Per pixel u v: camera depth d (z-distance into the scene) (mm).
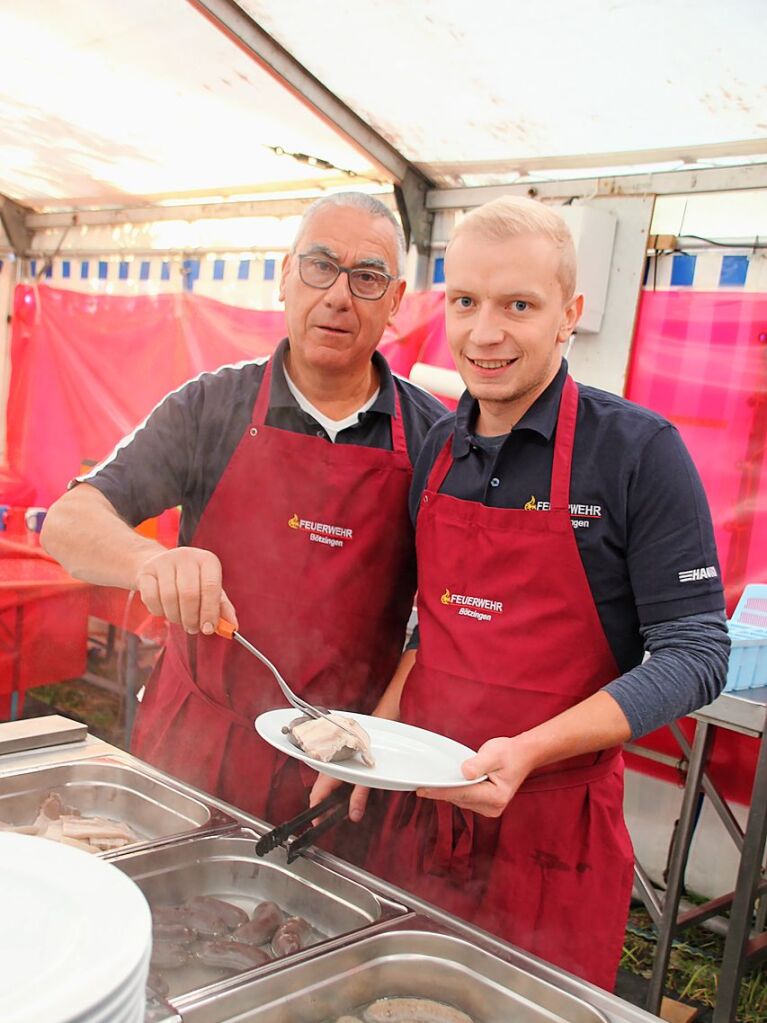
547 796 1493
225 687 1716
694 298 3072
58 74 3082
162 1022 829
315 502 1777
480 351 1437
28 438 4223
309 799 1613
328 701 1781
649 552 1449
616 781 1576
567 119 2859
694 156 2963
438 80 2777
